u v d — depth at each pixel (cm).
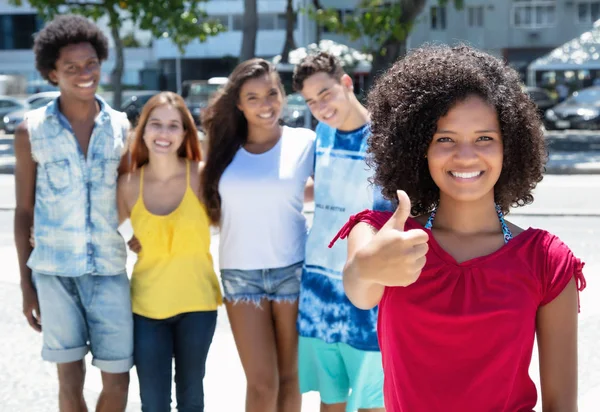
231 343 582
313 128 1838
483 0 4012
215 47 4359
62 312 368
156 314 375
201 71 4459
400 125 222
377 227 227
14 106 2850
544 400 218
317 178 383
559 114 2675
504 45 4091
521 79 232
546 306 215
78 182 369
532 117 225
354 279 205
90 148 373
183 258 380
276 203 386
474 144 217
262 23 4206
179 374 387
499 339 209
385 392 227
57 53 372
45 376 523
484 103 216
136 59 4428
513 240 219
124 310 373
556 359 215
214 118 394
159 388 375
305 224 403
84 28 377
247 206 385
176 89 4450
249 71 391
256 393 383
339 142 378
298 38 3953
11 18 4475
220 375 519
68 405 374
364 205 364
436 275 215
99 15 1872
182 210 383
